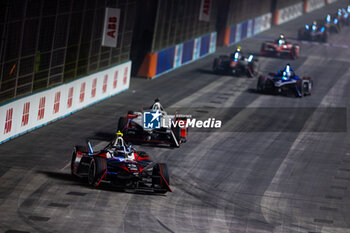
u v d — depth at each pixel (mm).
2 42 51469
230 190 44625
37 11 57812
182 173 47938
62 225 33625
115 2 79250
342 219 40125
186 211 38656
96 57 75062
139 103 77688
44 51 60281
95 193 40062
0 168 44281
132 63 100250
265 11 199000
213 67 109750
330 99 91562
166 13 104500
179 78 102250
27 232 31984
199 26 128625
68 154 50281
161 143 55500
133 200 39594
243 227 36562
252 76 108250
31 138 54844
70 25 66312
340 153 59344
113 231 33531
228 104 81625
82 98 70625
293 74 93500
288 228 37219
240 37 168875
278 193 44969
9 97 54000
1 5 50781
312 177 50250
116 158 41469
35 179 42281
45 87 61156
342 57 148875
